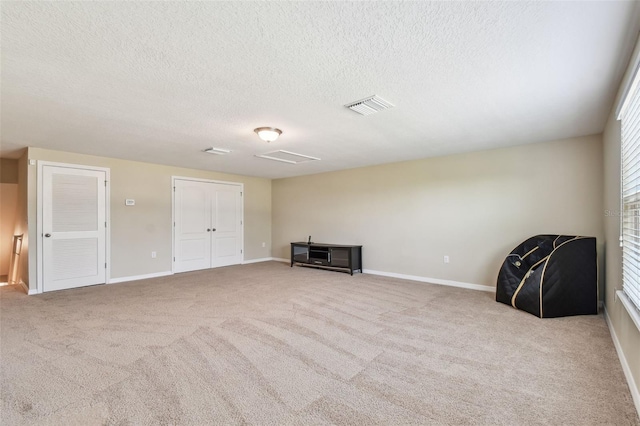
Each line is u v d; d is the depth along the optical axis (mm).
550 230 4215
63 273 4820
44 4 1453
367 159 5445
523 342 2801
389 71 2176
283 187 7828
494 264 4660
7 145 4395
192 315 3566
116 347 2703
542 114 3098
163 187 6008
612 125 2945
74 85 2379
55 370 2303
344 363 2424
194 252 6492
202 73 2195
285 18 1583
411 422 1734
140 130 3607
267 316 3527
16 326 3209
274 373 2270
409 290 4727
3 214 5941
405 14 1556
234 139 4031
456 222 5023
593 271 3535
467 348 2686
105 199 5246
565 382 2137
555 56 1980
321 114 3055
